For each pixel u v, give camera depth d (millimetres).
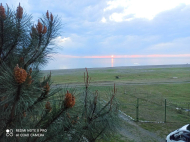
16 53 2332
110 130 2908
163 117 10695
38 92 1907
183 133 5941
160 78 36812
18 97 1487
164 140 7391
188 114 11336
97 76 41688
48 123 1972
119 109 3057
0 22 1945
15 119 1769
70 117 2029
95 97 2781
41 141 2057
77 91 2605
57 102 2021
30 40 2311
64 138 2213
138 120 9922
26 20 2209
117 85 25312
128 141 6949
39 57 2504
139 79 35000
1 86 1492
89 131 2656
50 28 2533
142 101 15383
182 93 19781
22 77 1374
